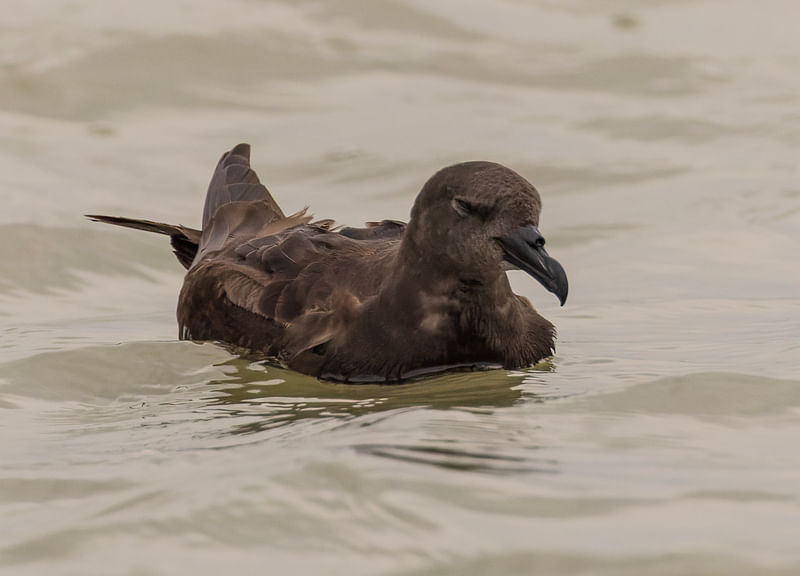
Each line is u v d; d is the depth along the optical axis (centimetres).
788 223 1711
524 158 1906
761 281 1542
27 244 1634
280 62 2200
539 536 845
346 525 864
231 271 1338
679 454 982
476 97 2122
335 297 1248
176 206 1789
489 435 1016
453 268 1189
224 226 1452
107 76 2122
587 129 2016
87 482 958
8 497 941
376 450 971
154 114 2064
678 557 817
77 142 1967
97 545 851
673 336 1359
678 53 2242
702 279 1556
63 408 1178
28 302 1534
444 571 811
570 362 1264
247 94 2127
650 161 1908
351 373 1214
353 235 1374
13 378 1242
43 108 2052
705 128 2008
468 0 2417
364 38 2286
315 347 1233
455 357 1214
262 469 944
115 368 1269
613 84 2161
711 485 918
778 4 2447
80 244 1656
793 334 1333
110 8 2286
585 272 1599
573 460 965
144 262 1655
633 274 1583
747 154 1928
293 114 2070
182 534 859
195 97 2109
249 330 1295
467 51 2266
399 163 1903
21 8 2283
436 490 904
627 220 1742
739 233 1688
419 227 1198
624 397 1120
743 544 830
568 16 2400
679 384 1145
